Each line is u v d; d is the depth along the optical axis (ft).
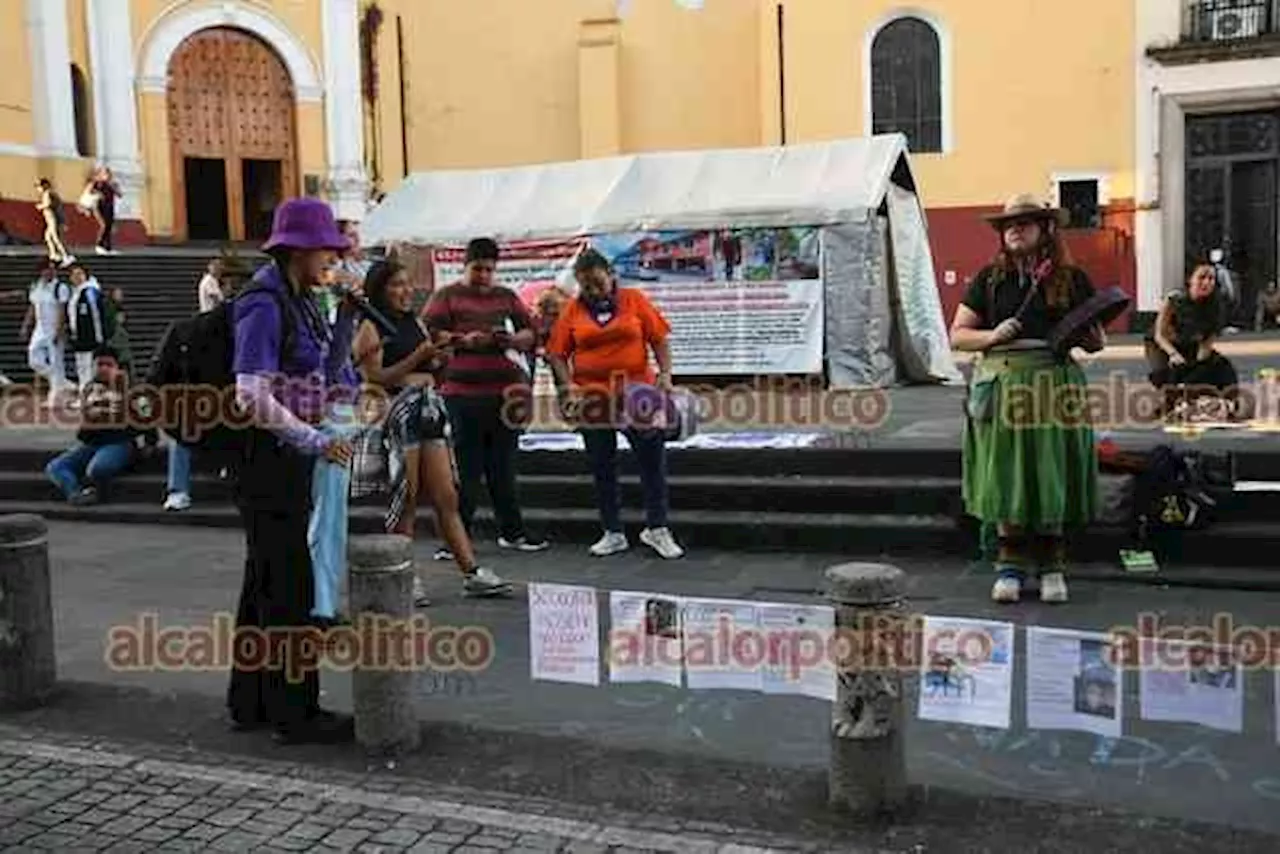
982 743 15.28
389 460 20.94
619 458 27.37
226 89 92.68
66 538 28.86
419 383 21.30
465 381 23.79
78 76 87.40
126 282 65.98
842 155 44.11
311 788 14.29
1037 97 78.23
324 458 15.62
